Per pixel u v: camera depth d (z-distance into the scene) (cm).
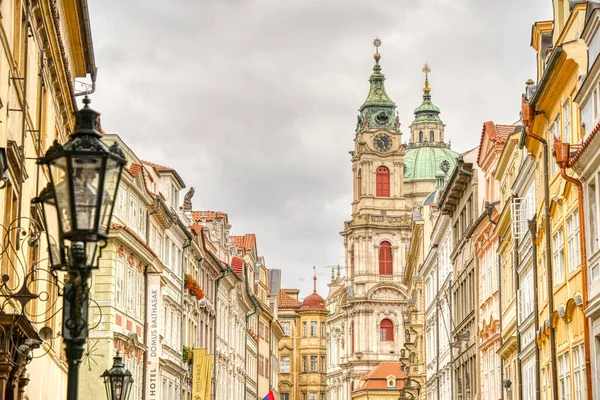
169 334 7644
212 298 10006
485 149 7575
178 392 8050
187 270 8644
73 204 1734
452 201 8769
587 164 3784
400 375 19800
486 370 7400
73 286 1778
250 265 13512
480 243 7569
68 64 4469
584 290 3912
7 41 2731
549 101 4622
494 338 6950
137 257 6588
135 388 6588
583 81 3788
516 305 5872
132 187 6488
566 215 4347
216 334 10150
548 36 5069
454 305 9056
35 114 3512
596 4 3641
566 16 4562
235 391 11712
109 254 5959
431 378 10850
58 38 3828
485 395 7450
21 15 3089
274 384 17062
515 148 6231
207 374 8431
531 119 4806
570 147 4141
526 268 5616
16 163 2853
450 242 9300
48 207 3894
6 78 2762
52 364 4172
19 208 2795
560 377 4534
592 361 3853
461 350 8550
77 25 4525
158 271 6931
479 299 7644
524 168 5478
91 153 1739
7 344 2542
